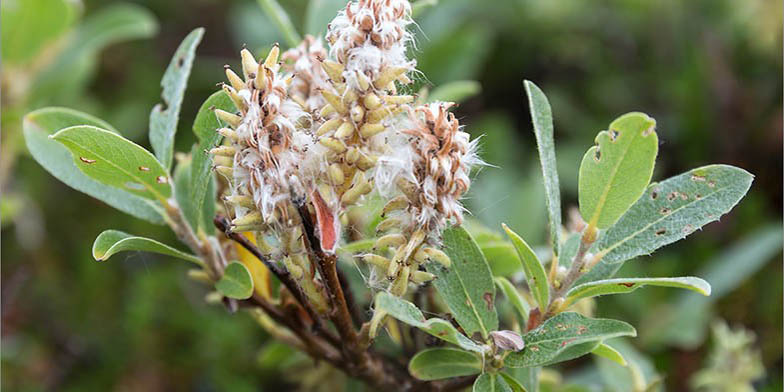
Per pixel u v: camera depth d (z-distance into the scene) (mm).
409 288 378
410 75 390
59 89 592
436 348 367
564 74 730
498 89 731
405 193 337
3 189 631
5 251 665
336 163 338
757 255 558
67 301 642
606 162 346
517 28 723
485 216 598
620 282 344
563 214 661
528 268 359
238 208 346
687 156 664
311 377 471
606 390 467
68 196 688
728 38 696
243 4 793
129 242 358
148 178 368
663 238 360
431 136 333
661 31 723
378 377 388
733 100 657
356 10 338
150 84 741
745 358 484
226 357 591
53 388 607
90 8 780
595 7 740
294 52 387
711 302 562
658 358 554
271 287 403
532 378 383
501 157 656
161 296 602
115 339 617
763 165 647
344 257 396
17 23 555
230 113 354
